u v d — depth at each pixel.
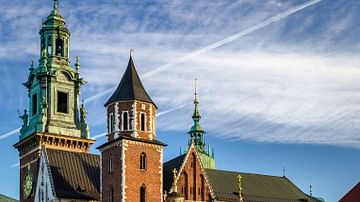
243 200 136.50
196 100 174.25
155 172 115.25
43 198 127.75
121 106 116.12
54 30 155.88
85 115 152.00
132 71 120.06
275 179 149.88
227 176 142.38
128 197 111.31
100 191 120.75
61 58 154.88
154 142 116.00
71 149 145.75
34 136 142.00
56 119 147.50
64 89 152.00
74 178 128.62
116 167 113.62
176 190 120.06
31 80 153.62
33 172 140.38
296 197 145.50
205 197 125.69
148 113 117.06
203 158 168.88
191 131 173.12
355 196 88.44
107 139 116.94
